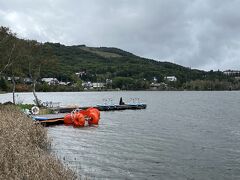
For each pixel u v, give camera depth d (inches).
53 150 1097.4
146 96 6924.2
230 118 2405.3
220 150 1155.3
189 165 939.3
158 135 1496.1
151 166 922.1
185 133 1573.6
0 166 519.2
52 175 525.0
